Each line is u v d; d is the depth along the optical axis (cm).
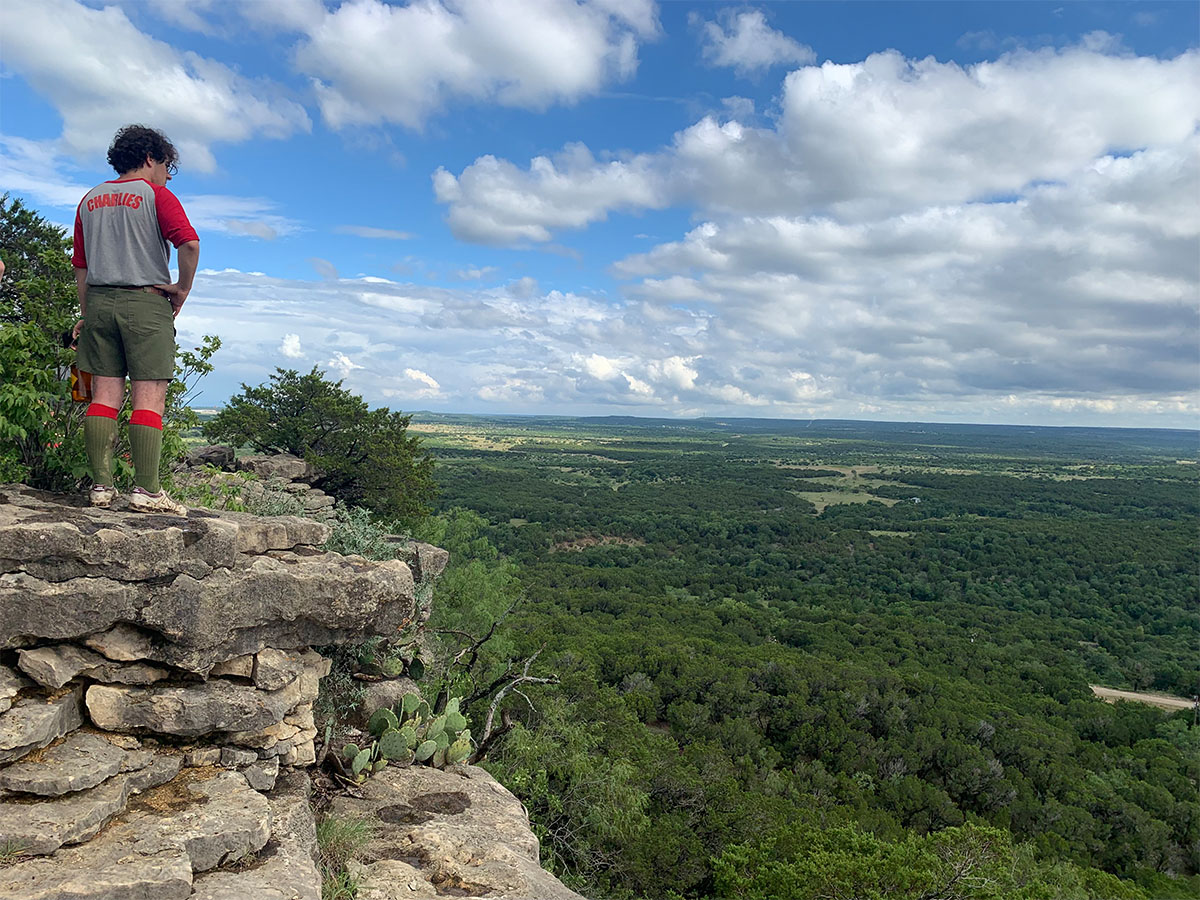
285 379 3027
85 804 420
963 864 1585
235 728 521
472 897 491
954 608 8900
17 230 1925
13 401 598
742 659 5153
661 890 2006
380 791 644
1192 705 5991
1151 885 3253
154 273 545
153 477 565
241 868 434
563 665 3400
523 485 17175
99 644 485
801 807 2897
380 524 1055
